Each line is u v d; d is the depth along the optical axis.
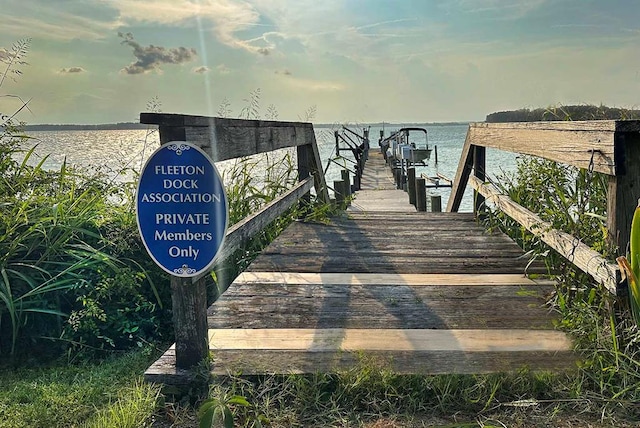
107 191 3.77
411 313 2.76
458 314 2.74
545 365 2.12
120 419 1.79
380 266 3.69
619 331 2.06
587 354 2.17
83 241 3.21
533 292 3.03
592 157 2.33
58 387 2.21
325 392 1.99
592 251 2.30
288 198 4.40
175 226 2.00
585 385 1.96
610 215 2.22
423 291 3.12
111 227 3.28
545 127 3.00
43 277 2.93
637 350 1.99
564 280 2.76
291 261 3.83
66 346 2.79
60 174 3.74
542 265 3.62
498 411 1.87
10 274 2.86
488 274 3.46
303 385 1.98
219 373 2.06
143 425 1.81
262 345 2.35
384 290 3.15
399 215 5.96
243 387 1.98
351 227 5.19
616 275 2.01
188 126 2.00
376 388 1.98
